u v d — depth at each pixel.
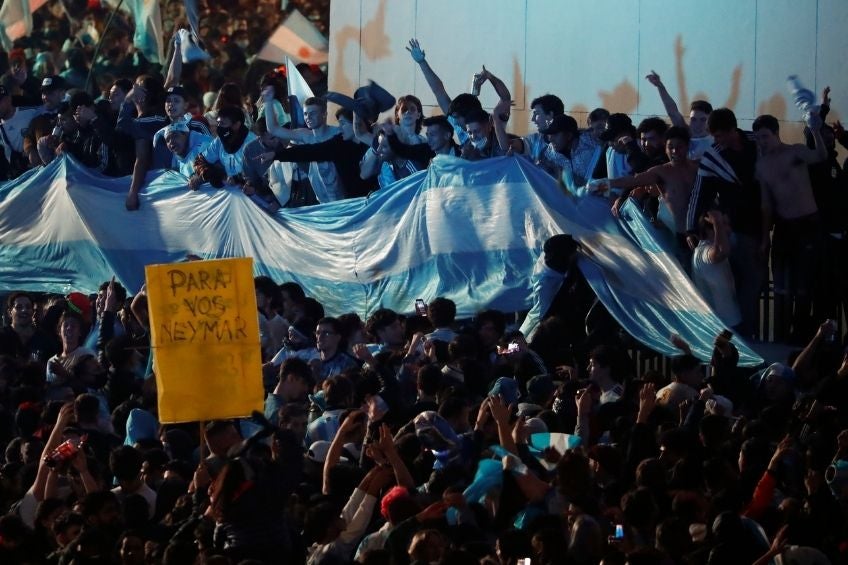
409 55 49.34
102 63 52.91
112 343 31.80
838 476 24.09
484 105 48.59
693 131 38.22
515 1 48.25
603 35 47.38
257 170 38.44
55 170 40.00
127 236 39.31
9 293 40.22
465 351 29.56
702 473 23.53
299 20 50.75
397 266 36.59
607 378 29.72
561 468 22.28
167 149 39.69
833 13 45.06
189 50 45.81
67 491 25.38
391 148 37.25
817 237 34.91
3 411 29.03
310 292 37.44
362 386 27.61
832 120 45.09
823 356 31.47
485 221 35.59
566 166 36.22
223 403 24.77
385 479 23.05
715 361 30.28
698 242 34.25
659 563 20.09
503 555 20.62
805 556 21.30
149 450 25.55
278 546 22.19
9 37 54.06
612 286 34.03
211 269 24.84
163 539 22.67
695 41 46.38
